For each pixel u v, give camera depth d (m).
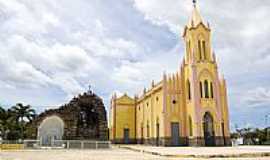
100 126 47.75
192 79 51.00
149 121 59.16
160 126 52.78
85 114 48.34
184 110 52.84
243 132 69.81
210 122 50.22
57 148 40.66
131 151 35.34
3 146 38.75
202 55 53.34
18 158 22.30
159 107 54.25
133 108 70.62
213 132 49.78
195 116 48.84
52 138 45.34
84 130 47.31
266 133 61.97
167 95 52.16
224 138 51.16
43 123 45.84
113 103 69.56
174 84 53.47
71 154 28.23
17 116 69.81
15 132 64.00
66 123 46.50
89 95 49.00
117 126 68.19
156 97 56.56
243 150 29.88
